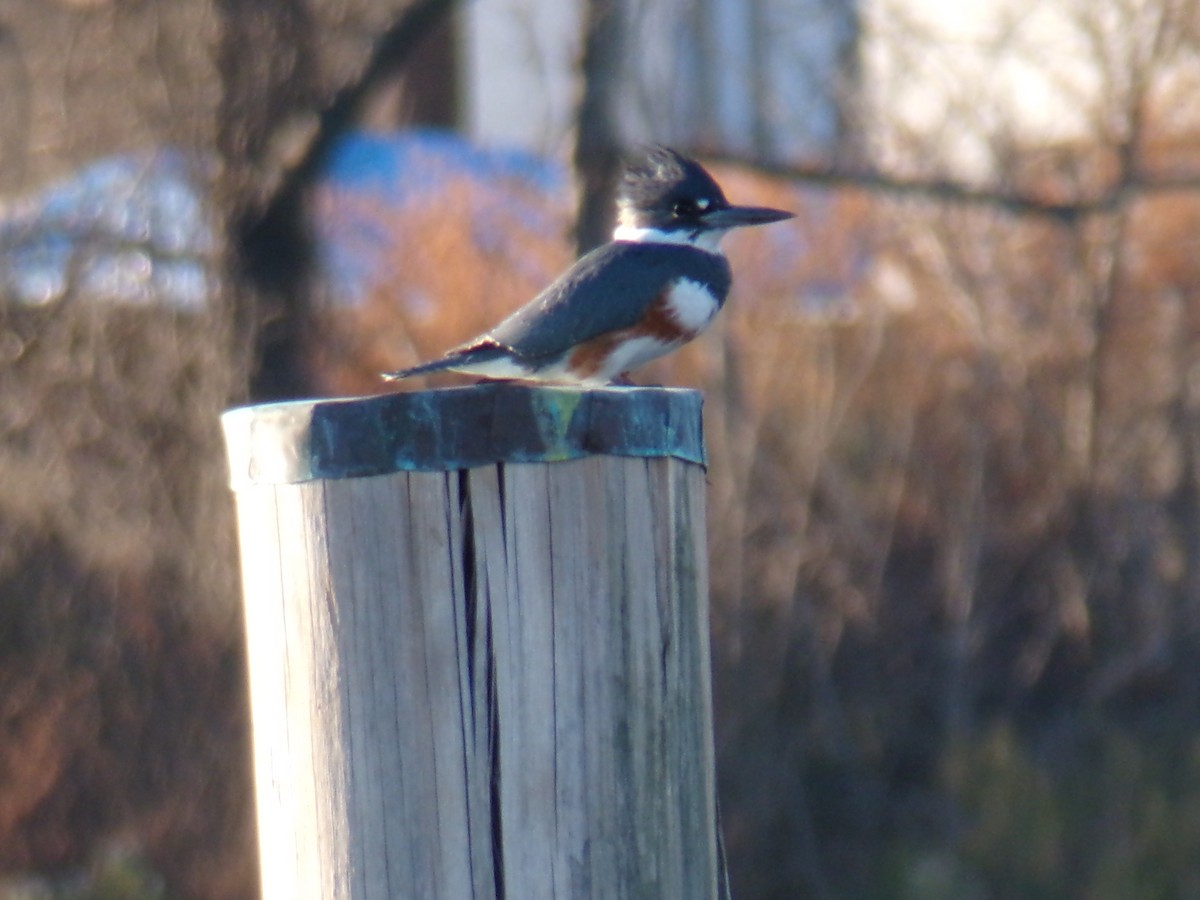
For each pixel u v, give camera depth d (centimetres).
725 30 1688
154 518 1391
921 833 1473
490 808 317
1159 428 1584
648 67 1597
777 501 1528
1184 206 1623
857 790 1502
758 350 1561
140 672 1412
